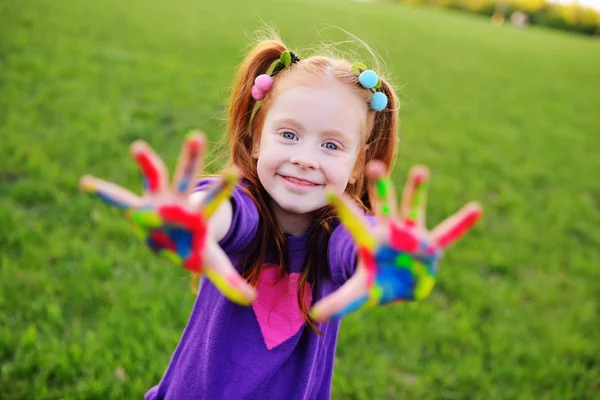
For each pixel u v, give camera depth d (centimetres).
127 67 741
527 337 321
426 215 450
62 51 749
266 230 140
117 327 268
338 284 139
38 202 366
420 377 276
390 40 1402
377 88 145
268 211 141
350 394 258
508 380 286
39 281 289
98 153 446
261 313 148
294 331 150
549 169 636
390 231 91
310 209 134
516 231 454
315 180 133
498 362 293
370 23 1669
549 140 766
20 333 257
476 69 1223
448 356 292
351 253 121
